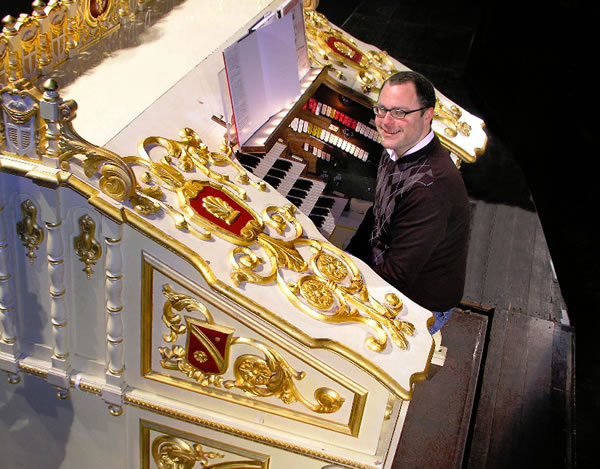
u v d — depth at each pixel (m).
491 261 4.51
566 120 4.95
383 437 2.47
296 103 3.06
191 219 2.27
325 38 3.82
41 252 2.32
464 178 5.25
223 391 2.46
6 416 2.79
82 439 2.76
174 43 3.12
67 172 2.12
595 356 4.05
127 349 2.46
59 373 2.52
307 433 2.44
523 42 5.88
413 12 7.96
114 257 2.23
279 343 2.24
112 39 3.01
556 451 3.28
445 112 3.76
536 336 3.97
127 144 2.38
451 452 3.09
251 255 2.27
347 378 2.25
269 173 3.53
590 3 4.88
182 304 2.29
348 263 2.48
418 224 2.70
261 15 3.62
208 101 2.84
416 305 2.45
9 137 2.11
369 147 3.79
